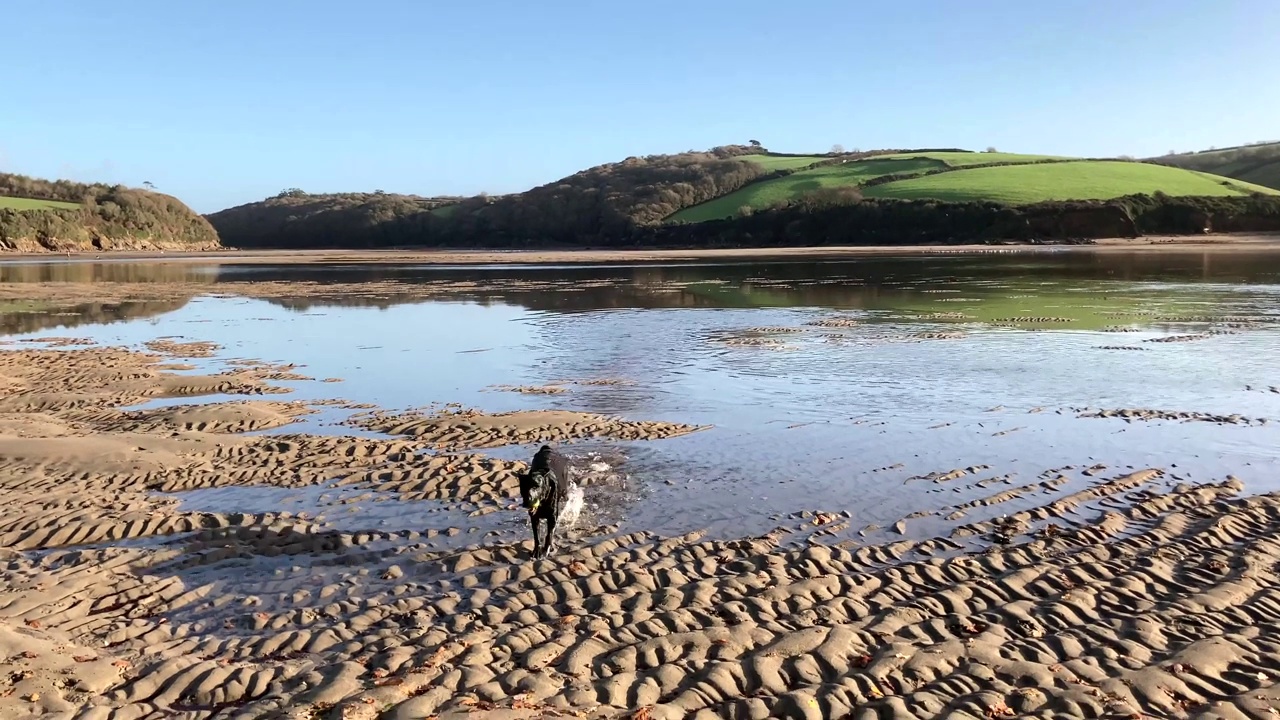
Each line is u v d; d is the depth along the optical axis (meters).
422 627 6.41
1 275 56.28
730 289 39.72
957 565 7.51
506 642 6.10
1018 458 11.02
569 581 7.29
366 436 12.69
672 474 10.59
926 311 28.36
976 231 94.75
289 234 167.25
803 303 32.19
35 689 5.29
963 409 13.98
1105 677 5.52
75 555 7.92
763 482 10.20
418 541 8.35
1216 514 8.67
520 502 9.53
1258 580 7.02
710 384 16.52
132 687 5.45
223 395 15.92
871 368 17.92
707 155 170.88
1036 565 7.45
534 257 89.81
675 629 6.33
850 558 7.74
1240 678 5.50
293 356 20.70
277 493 9.88
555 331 24.92
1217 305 28.64
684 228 123.81
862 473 10.49
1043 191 103.25
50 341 23.55
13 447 11.32
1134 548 7.79
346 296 38.78
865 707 5.22
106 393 15.96
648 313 29.58
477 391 16.16
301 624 6.53
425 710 5.05
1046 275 44.50
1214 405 13.85
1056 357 18.81
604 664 5.80
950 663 5.77
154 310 32.75
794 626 6.37
